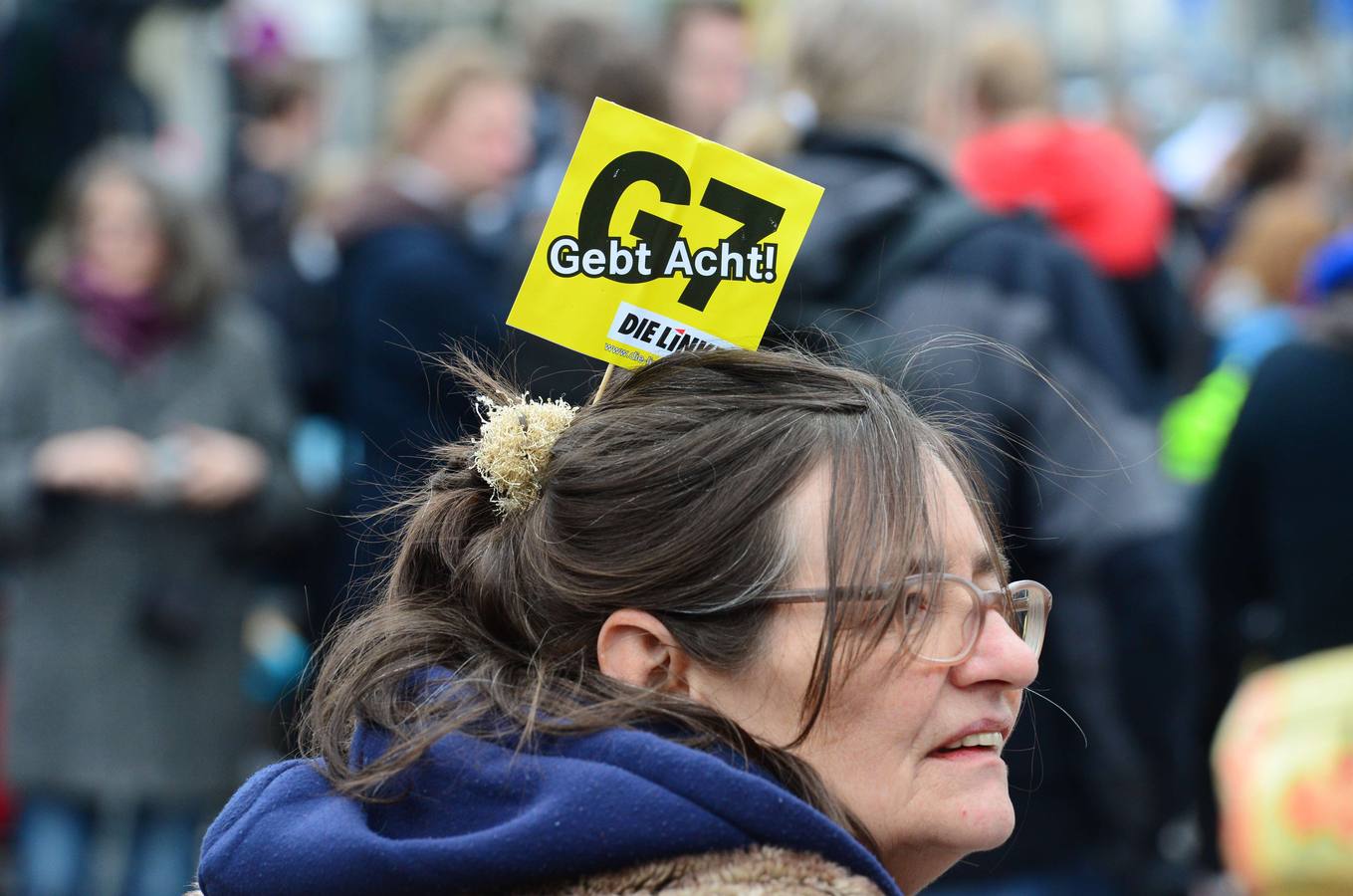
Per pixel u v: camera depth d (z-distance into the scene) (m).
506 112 16.08
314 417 17.47
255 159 23.30
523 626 5.50
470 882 4.85
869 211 10.70
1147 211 16.86
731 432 5.37
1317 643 13.13
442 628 5.67
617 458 5.43
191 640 15.49
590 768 4.89
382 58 30.73
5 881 16.14
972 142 17.06
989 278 10.77
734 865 4.78
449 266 14.52
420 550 5.95
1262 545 13.76
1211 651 14.22
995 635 5.43
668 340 6.11
